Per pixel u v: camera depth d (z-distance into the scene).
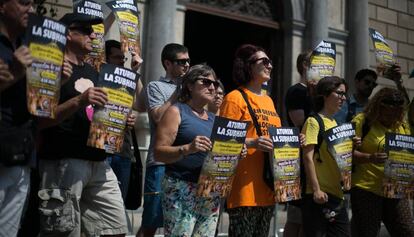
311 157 3.93
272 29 10.58
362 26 11.09
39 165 3.29
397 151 4.21
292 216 4.72
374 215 4.31
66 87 3.32
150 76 8.23
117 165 4.30
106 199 3.44
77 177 3.27
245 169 3.61
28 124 2.80
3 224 2.77
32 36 2.62
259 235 3.67
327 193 3.93
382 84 11.39
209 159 3.18
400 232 4.29
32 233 3.21
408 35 12.16
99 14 4.23
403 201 4.32
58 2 7.78
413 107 4.79
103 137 3.13
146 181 4.59
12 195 2.79
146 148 7.23
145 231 4.64
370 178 4.32
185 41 13.34
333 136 3.92
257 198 3.59
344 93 4.17
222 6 9.79
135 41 4.40
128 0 4.44
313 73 4.82
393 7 11.95
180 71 4.64
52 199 3.21
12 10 2.80
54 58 2.72
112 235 3.43
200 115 3.52
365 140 4.40
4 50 2.71
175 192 3.30
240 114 3.68
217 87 3.59
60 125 3.29
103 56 4.16
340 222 3.95
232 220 3.62
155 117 4.18
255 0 10.33
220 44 12.37
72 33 3.39
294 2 10.38
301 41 10.45
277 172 3.54
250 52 3.88
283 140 3.60
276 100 10.39
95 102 3.04
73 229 3.21
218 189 3.22
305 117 4.64
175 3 8.67
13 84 2.70
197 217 3.35
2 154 2.65
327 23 10.69
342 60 11.01
